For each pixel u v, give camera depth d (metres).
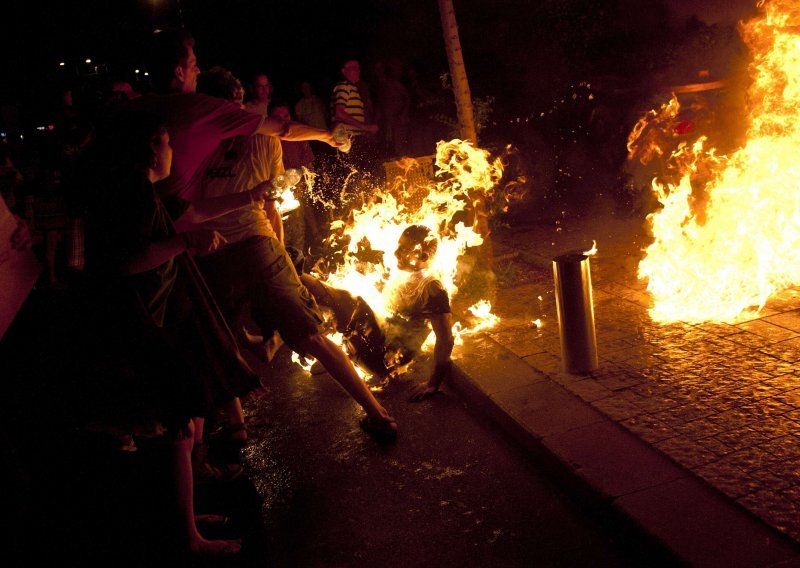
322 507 3.80
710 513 3.07
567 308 4.38
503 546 3.31
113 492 4.16
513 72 12.07
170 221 3.21
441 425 4.46
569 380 4.42
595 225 7.79
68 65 18.72
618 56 11.16
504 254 7.10
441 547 3.36
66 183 3.24
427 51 13.51
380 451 4.27
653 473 3.39
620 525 3.20
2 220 3.21
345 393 5.07
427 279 4.70
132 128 3.10
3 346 6.75
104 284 3.13
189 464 3.41
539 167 9.65
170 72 3.88
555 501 3.58
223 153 3.99
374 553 3.38
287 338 4.22
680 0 10.84
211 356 3.34
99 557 3.57
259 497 3.96
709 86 8.70
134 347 3.16
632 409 3.98
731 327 4.80
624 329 5.03
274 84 15.93
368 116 10.62
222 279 4.07
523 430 3.99
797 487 3.16
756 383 4.06
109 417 3.26
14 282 3.21
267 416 4.89
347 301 4.95
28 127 17.50
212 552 3.45
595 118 9.23
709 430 3.68
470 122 6.26
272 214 4.60
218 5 16.09
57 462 4.57
